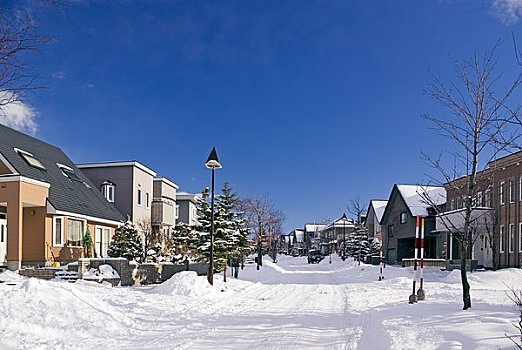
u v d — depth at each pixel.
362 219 68.19
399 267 35.62
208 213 22.89
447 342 7.69
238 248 23.97
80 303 10.30
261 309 13.66
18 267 22.64
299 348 8.38
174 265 22.73
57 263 24.56
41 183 24.94
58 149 34.50
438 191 39.12
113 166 35.56
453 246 35.59
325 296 17.62
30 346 7.83
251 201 59.81
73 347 8.04
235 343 8.70
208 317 11.80
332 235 82.56
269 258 63.22
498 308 11.31
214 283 19.25
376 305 14.54
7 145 27.12
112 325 9.76
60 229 26.30
